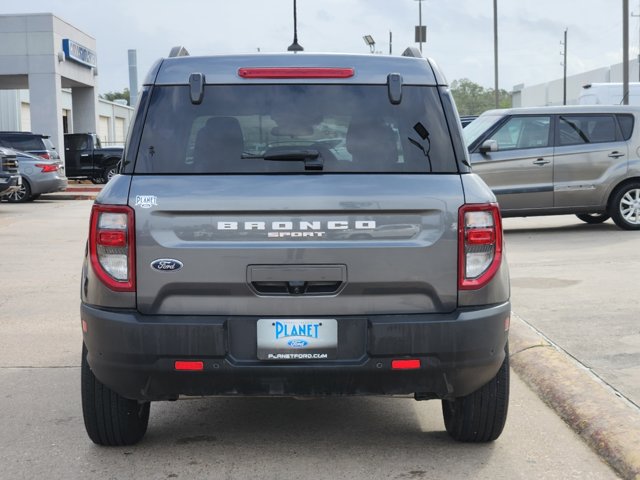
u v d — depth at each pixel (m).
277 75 3.82
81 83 33.00
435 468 3.91
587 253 10.41
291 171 3.64
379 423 4.62
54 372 5.66
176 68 3.85
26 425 4.57
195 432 4.46
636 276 8.59
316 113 3.77
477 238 3.60
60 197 23.73
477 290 3.61
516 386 5.29
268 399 5.08
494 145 11.81
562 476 3.82
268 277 3.54
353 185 3.59
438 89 3.84
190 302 3.57
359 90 3.82
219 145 3.70
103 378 3.69
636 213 12.59
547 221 14.61
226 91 3.80
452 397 3.79
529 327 6.33
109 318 3.55
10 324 7.16
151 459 4.05
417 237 3.59
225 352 3.53
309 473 3.86
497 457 4.06
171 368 3.54
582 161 12.30
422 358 3.56
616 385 4.90
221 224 3.55
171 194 3.56
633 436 4.04
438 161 3.70
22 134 23.33
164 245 3.54
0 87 34.94
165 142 3.71
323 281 3.56
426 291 3.59
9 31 29.00
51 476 3.84
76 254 11.60
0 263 10.74
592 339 6.01
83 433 4.44
